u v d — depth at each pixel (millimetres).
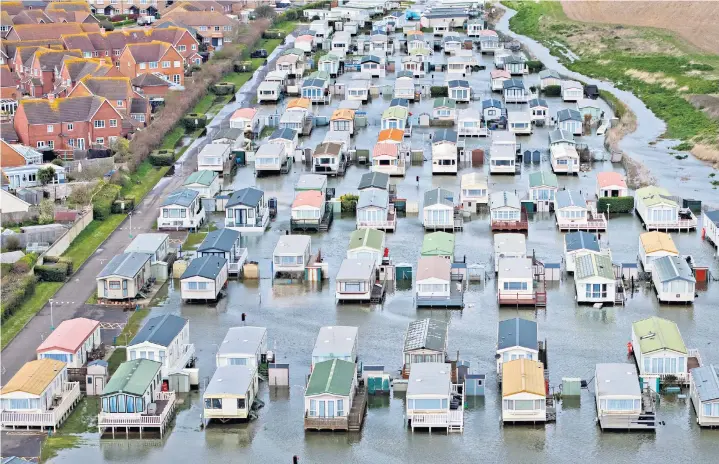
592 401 178625
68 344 185625
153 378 176250
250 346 186625
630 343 194125
